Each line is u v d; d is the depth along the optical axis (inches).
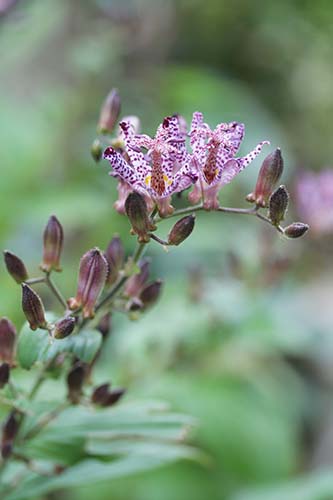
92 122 38.6
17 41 34.0
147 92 43.1
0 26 31.7
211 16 58.7
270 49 61.9
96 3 38.8
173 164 19.9
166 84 45.1
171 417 22.3
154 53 47.7
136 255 20.7
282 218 20.1
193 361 30.0
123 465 22.1
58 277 31.8
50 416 21.4
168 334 27.7
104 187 36.8
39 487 21.8
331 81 63.7
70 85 39.6
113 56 37.6
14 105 36.4
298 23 62.0
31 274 31.4
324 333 31.9
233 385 30.7
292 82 64.8
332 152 62.3
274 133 52.0
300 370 38.7
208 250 37.5
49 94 37.5
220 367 30.6
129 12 40.1
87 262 20.3
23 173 33.9
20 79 39.2
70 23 39.0
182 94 44.8
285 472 30.4
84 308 20.5
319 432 36.9
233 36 59.8
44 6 34.2
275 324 28.4
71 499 29.0
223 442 30.0
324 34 62.6
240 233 37.5
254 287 28.5
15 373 26.6
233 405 30.3
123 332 29.5
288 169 50.7
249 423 30.3
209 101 46.4
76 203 31.9
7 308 29.4
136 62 44.6
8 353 21.1
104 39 36.9
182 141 19.9
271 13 60.7
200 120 20.1
